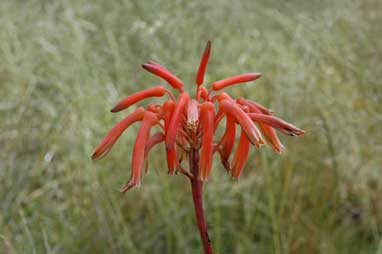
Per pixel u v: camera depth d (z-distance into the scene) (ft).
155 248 2.43
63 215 2.40
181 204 2.51
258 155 2.55
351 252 2.44
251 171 2.59
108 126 2.61
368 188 2.58
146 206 2.56
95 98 2.65
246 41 2.97
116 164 2.60
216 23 3.03
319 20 3.11
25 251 2.13
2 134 2.53
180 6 3.07
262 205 2.43
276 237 2.23
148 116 1.57
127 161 2.60
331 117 2.68
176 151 1.62
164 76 1.60
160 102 2.71
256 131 1.52
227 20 3.08
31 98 2.64
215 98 1.60
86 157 2.46
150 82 2.81
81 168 2.48
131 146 2.64
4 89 2.74
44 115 2.59
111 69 2.90
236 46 2.96
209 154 1.55
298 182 2.51
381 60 2.92
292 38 3.09
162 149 2.60
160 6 3.10
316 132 2.65
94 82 2.67
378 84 2.83
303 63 2.83
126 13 3.14
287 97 2.70
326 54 2.94
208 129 1.55
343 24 3.09
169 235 2.31
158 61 2.84
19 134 2.52
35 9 3.14
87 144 2.48
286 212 2.47
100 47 2.96
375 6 3.24
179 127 1.59
